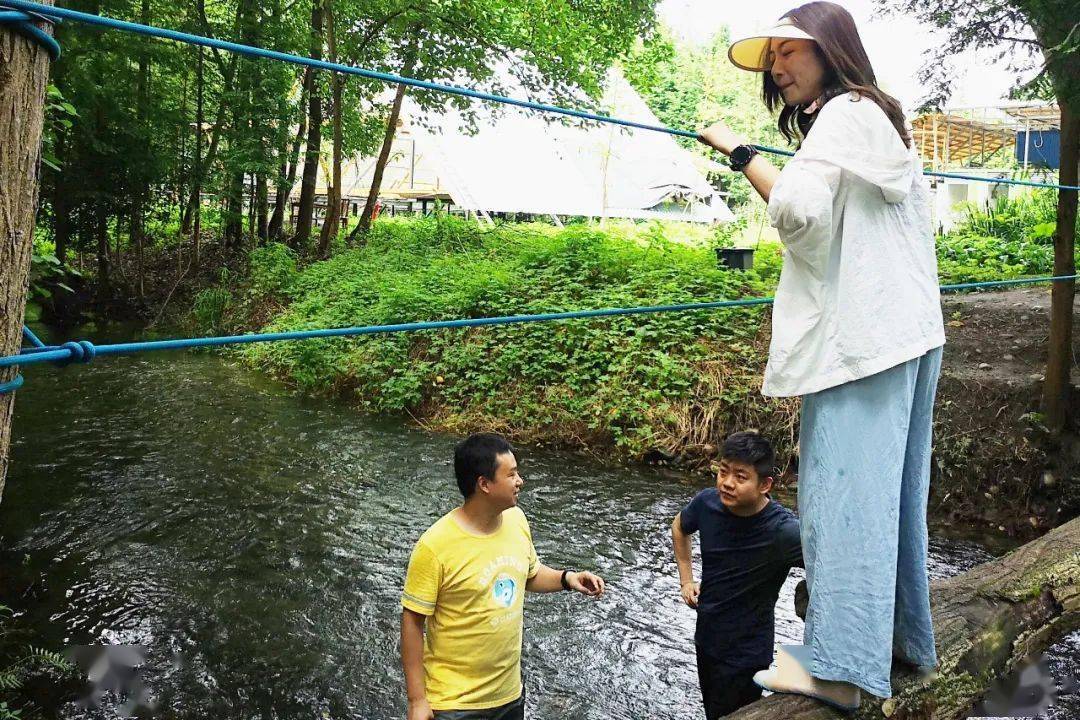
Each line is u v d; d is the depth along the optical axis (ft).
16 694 12.64
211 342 6.46
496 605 8.43
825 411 6.87
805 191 6.43
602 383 28.50
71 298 51.19
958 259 38.04
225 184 57.52
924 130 55.36
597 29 53.52
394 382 32.35
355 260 49.52
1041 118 49.01
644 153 83.56
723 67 140.87
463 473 8.40
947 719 8.36
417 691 8.32
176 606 15.64
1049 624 10.62
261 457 25.64
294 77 57.88
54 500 20.92
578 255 37.50
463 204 73.26
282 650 14.23
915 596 7.64
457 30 54.54
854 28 6.91
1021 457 21.76
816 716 7.38
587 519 20.99
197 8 54.24
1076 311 26.66
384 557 18.30
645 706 12.89
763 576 9.65
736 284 31.91
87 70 47.09
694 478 24.43
